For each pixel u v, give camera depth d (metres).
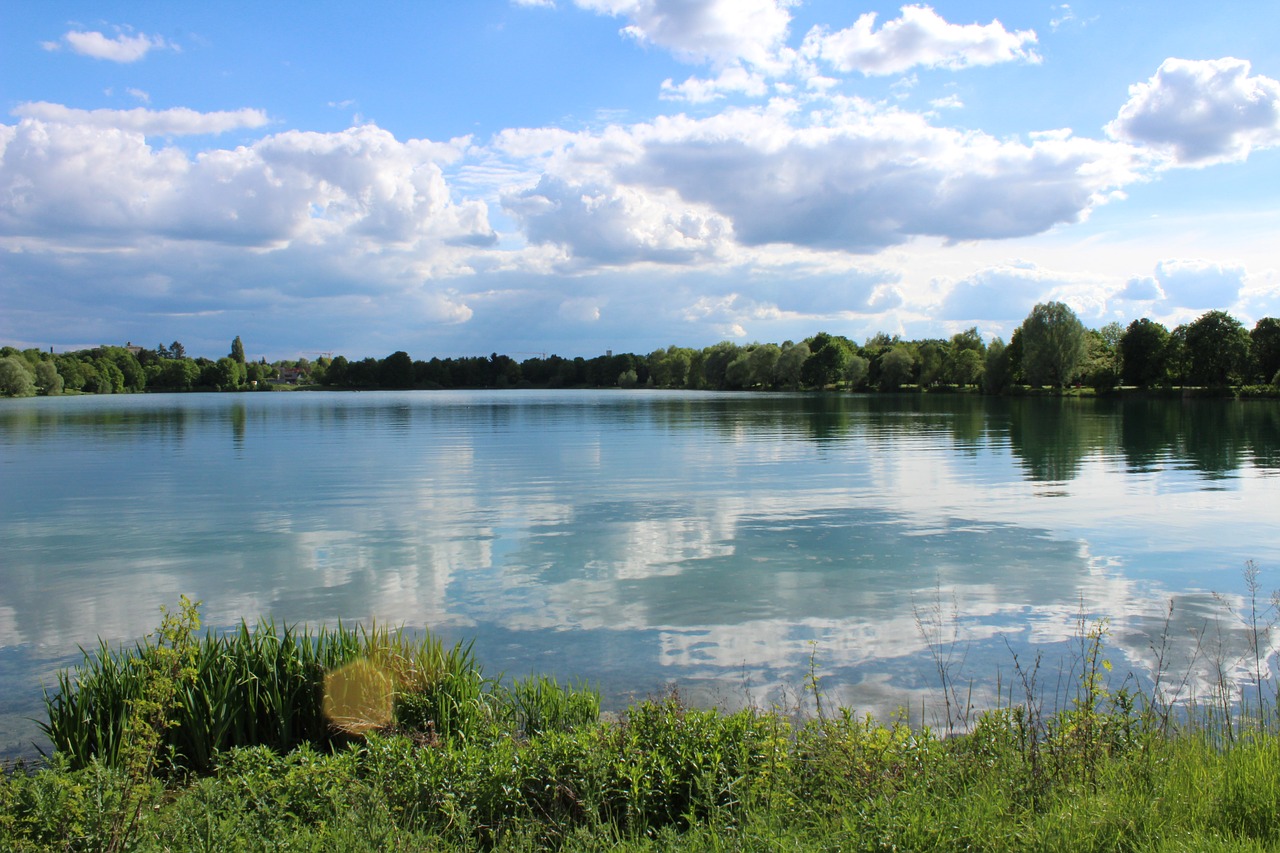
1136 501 24.00
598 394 173.62
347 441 49.41
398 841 5.05
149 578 15.52
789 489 26.95
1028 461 35.00
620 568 15.93
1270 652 10.55
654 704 7.06
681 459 36.81
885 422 63.09
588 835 5.26
